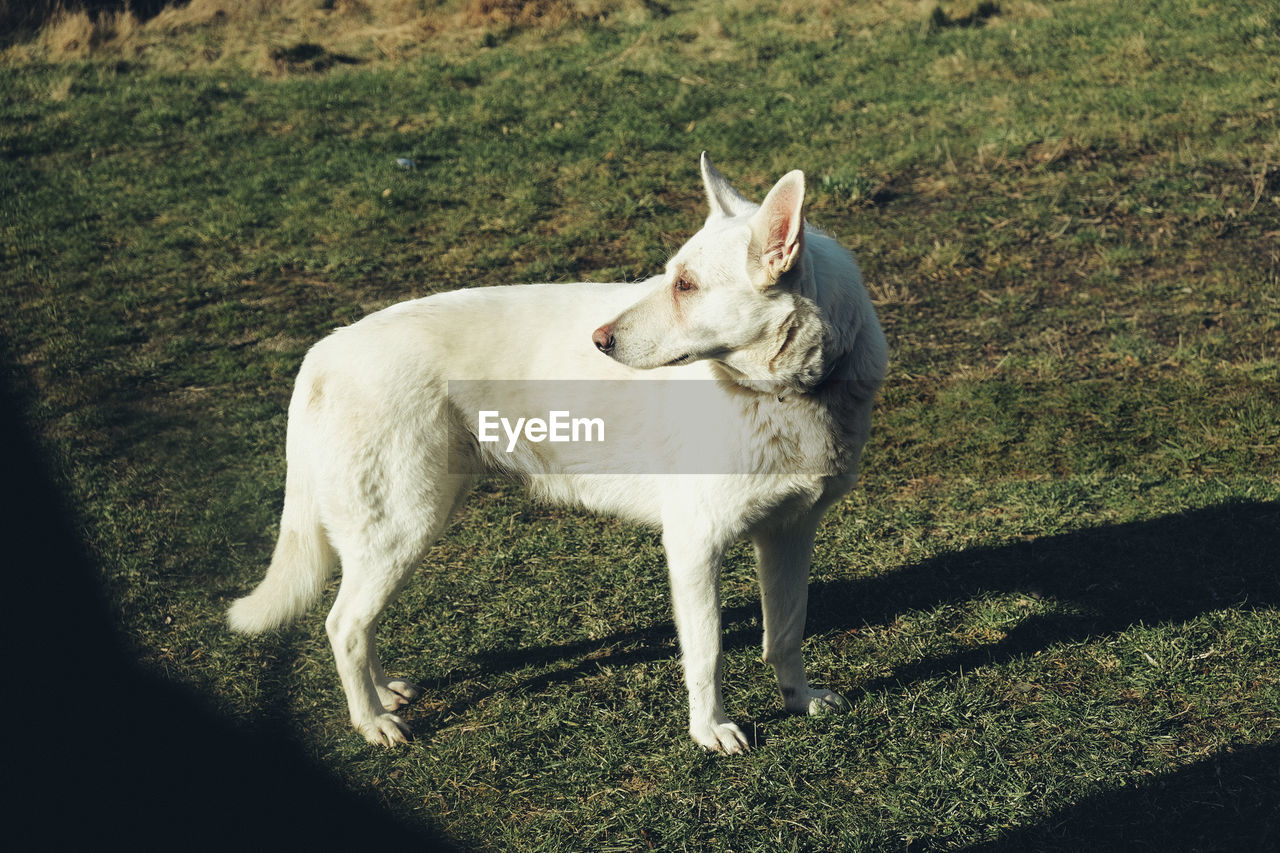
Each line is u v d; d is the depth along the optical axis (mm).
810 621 3717
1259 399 4801
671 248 7512
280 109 11352
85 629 3795
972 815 2752
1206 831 2621
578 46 12812
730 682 3441
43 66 13406
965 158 8602
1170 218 7062
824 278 2818
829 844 2709
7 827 2869
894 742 3059
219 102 11750
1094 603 3604
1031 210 7465
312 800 2971
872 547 4109
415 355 3062
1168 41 10672
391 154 9867
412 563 3160
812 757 3025
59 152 10500
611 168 9141
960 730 3082
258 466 5027
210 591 4055
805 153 9133
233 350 6344
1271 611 3428
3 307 7145
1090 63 10398
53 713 3340
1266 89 9086
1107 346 5543
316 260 7695
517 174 9195
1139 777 2814
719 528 2941
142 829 2865
